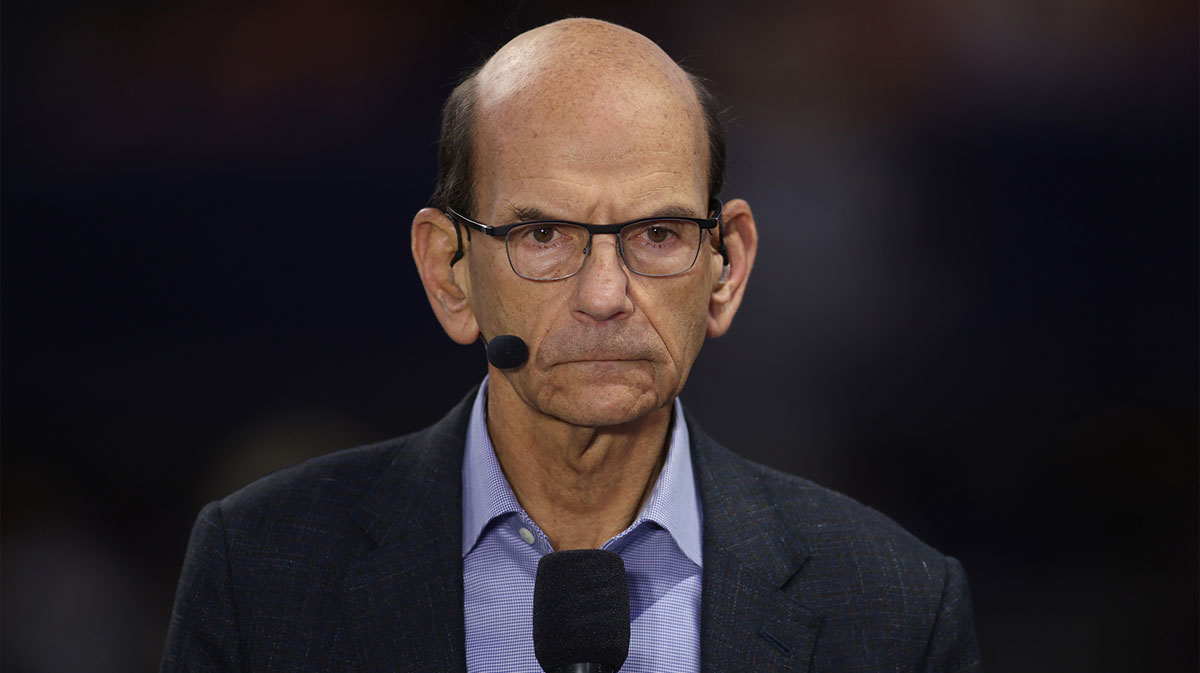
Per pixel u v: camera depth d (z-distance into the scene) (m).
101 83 22.36
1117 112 22.20
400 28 22.70
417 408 22.50
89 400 21.98
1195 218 21.91
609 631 5.31
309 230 22.66
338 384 22.42
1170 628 20.69
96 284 22.30
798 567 6.52
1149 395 21.81
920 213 22.64
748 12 22.91
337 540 6.40
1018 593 21.27
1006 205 22.47
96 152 22.38
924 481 21.95
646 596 6.34
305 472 6.82
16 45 22.20
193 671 6.18
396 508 6.48
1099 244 22.27
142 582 21.36
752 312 22.66
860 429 22.22
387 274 22.67
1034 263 22.31
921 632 6.51
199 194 22.53
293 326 22.52
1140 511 21.41
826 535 6.72
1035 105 22.44
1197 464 21.38
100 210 22.36
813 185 22.83
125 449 21.88
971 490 21.83
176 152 22.52
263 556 6.36
